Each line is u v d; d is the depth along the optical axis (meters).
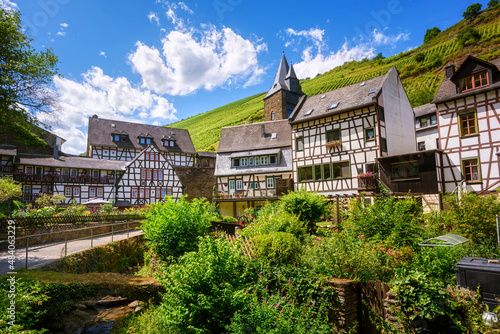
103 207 23.17
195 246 10.36
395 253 6.64
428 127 29.61
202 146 76.69
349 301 5.50
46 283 7.40
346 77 83.75
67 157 38.41
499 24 68.56
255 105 102.00
